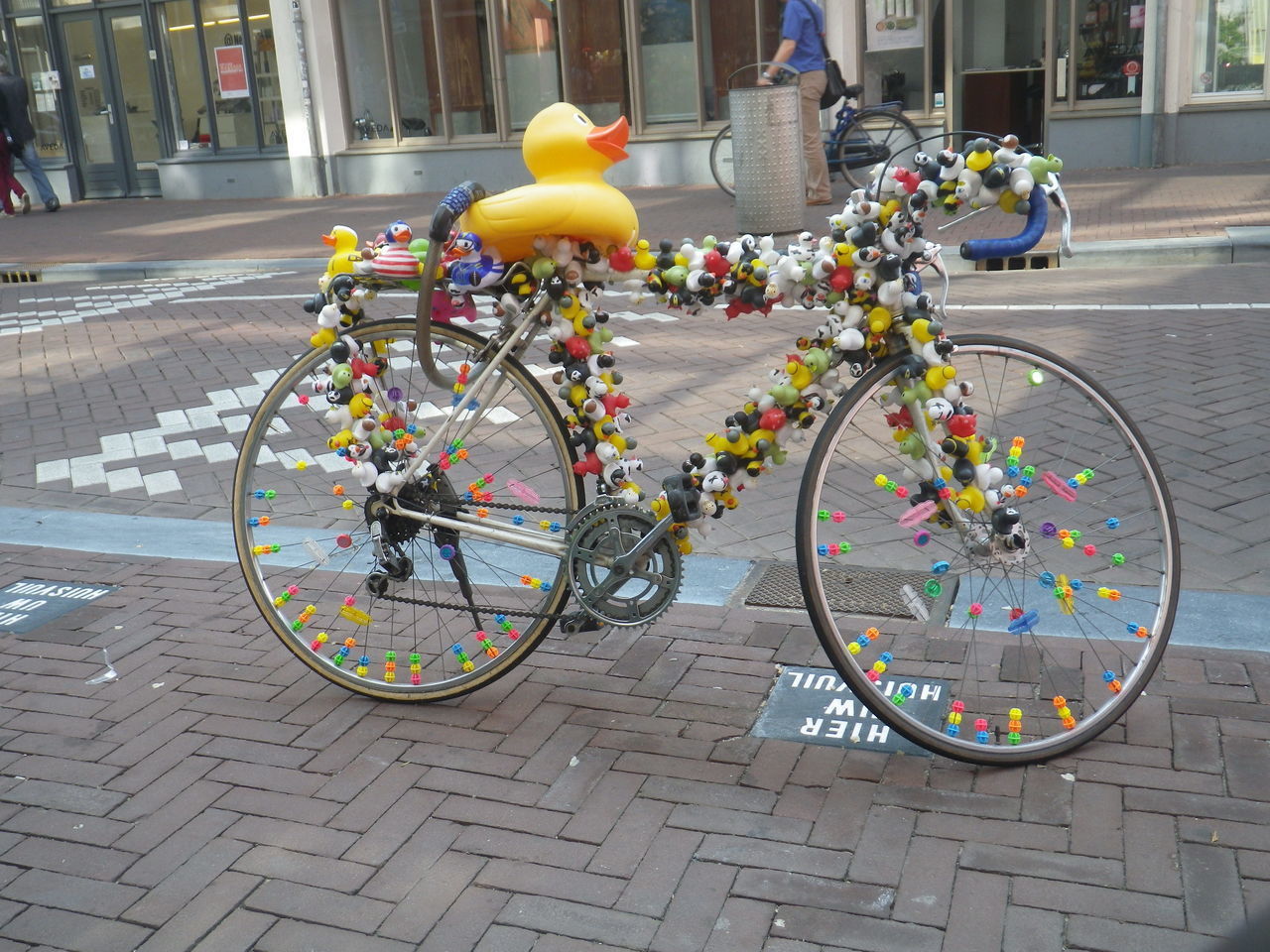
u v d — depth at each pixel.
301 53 16.70
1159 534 3.04
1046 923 2.34
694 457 3.02
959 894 2.44
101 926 2.51
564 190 2.86
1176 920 2.32
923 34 13.75
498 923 2.45
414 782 2.98
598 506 3.10
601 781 2.93
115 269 12.30
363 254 3.14
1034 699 3.16
